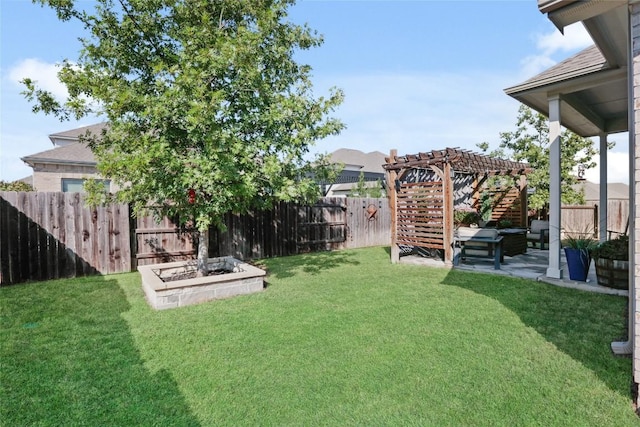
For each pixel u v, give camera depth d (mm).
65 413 2518
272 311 4762
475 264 7922
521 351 3389
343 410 2535
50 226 6746
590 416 2404
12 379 2973
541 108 6961
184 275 6676
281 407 2582
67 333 4000
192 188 5285
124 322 4367
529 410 2482
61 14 5355
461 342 3627
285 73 6457
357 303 5078
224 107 5211
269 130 5836
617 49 4332
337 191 26719
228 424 2398
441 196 7898
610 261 5320
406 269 7703
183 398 2709
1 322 4363
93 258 7148
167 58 5715
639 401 2457
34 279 6570
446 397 2662
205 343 3715
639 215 2486
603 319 4180
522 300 5035
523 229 9914
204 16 5164
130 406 2605
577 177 12750
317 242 10773
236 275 5590
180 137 5555
